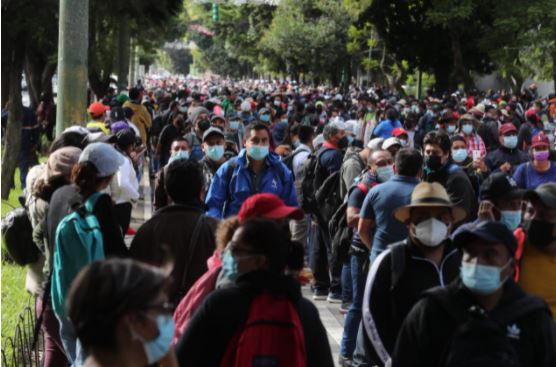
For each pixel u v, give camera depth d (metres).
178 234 10.60
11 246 12.49
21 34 33.19
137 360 5.52
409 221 9.81
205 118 25.16
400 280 9.75
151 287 5.49
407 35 92.31
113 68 73.44
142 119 34.81
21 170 36.75
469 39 89.19
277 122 34.81
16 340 14.65
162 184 12.24
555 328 7.65
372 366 11.77
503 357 7.27
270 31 138.62
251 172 15.01
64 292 10.51
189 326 7.81
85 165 10.84
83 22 20.81
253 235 7.81
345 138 18.80
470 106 61.72
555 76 84.69
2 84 33.16
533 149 17.25
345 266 17.05
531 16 76.19
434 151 14.04
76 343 10.39
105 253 10.73
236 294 7.80
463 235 7.41
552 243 9.40
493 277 7.31
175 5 45.34
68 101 20.77
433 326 7.50
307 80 159.75
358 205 14.22
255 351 7.63
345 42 126.25
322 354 7.90
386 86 129.25
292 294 7.80
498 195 10.84
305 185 18.83
